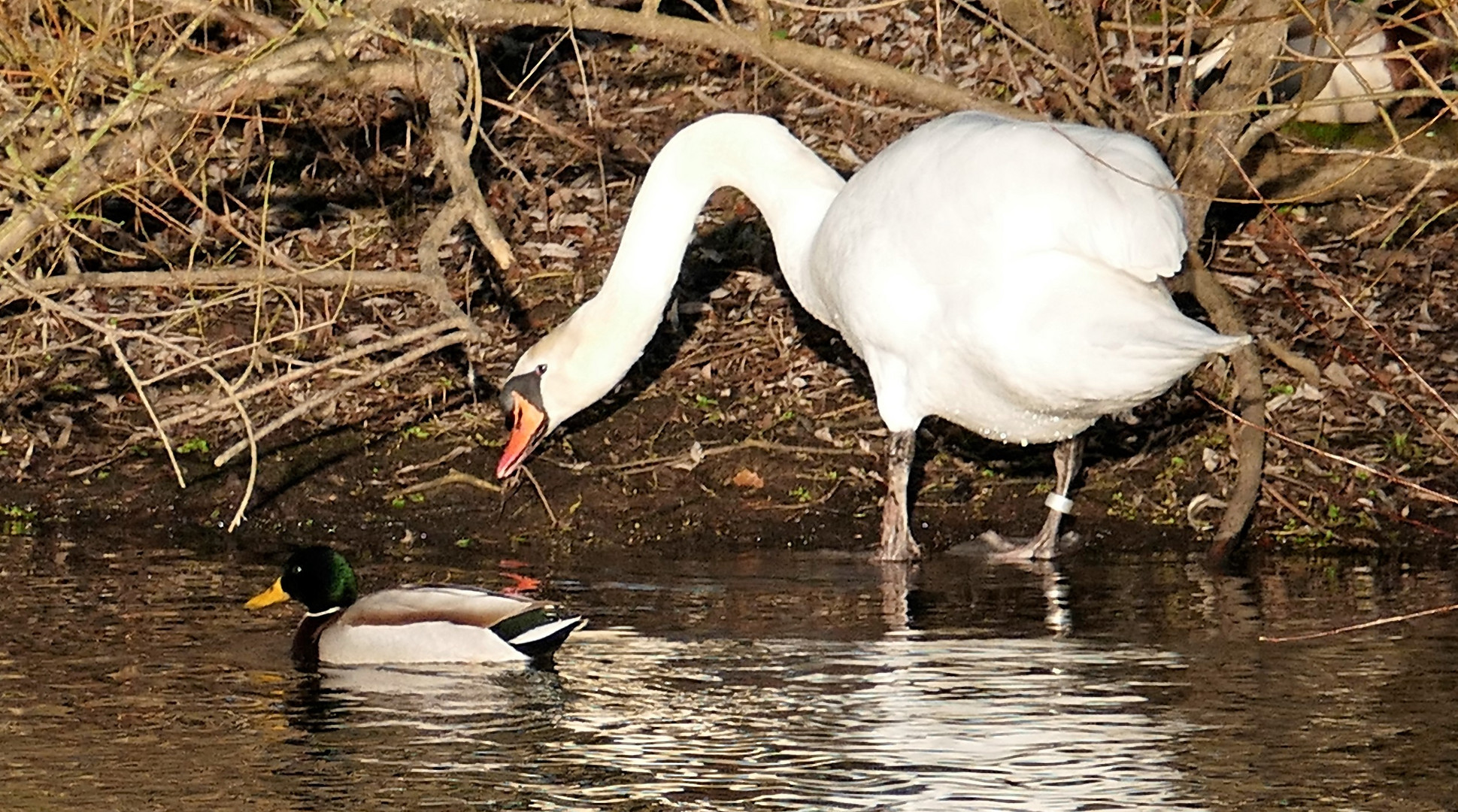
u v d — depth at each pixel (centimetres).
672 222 1429
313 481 1440
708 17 1381
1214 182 1408
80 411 1520
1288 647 1053
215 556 1302
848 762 860
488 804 812
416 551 1329
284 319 1620
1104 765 855
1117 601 1176
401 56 1496
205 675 1016
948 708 941
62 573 1239
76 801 814
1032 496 1420
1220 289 1404
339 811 805
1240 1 1404
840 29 1936
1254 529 1372
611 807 806
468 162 1273
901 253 1244
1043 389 1196
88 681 994
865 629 1102
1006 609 1155
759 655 1044
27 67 1360
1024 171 1195
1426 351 1555
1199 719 920
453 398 1541
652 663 1034
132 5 1259
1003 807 803
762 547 1352
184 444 1482
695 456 1468
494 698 975
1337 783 834
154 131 1262
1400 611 1142
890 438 1305
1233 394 1476
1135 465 1446
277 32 1346
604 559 1312
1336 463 1429
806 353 1593
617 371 1438
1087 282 1176
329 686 998
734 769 854
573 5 1339
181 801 816
